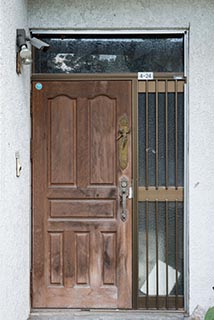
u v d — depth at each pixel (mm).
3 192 2791
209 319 3234
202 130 3664
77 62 3779
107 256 3771
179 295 3754
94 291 3766
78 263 3779
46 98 3775
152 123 3773
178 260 3766
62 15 3691
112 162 3766
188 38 3697
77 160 3773
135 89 3754
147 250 3771
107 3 3689
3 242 2791
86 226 3777
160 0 3680
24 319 3484
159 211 3777
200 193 3670
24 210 3500
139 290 3768
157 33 3732
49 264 3777
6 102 2869
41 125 3773
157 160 3766
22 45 3197
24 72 3457
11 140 3023
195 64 3664
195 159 3668
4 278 2818
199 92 3664
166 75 3740
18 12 3258
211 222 3672
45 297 3770
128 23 3680
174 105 3756
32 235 3768
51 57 3781
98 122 3766
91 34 3760
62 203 3779
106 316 3658
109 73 3762
